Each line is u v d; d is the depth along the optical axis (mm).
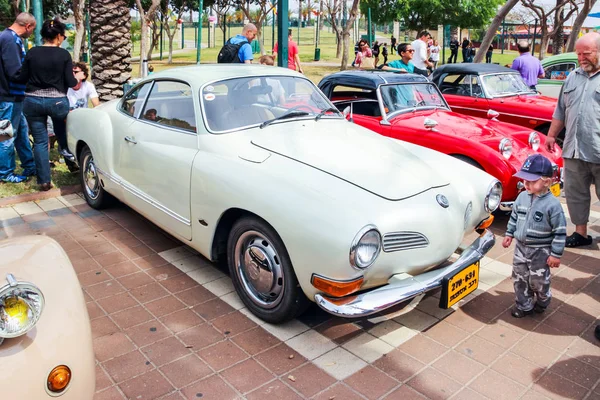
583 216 5527
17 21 6543
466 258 3912
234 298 4336
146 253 5164
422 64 11141
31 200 6645
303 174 3777
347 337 3824
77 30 17594
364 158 4094
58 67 6414
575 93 5219
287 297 3707
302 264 3469
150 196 4961
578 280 4836
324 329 3922
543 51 22062
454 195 4039
